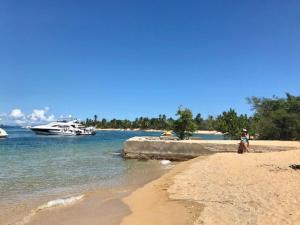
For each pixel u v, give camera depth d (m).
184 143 35.91
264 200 12.82
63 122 109.00
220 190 15.29
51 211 13.66
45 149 48.56
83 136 109.31
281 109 55.25
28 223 12.04
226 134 70.06
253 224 10.09
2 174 23.56
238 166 22.30
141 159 36.53
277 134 54.19
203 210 12.09
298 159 24.92
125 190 18.25
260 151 33.25
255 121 60.44
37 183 20.45
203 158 28.98
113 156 39.19
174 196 14.91
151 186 18.44
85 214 13.20
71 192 17.88
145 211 13.13
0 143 62.88
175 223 11.09
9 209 14.08
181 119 51.31
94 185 20.09
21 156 36.88
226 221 10.55
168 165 31.55
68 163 31.31
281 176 17.72
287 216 10.65
